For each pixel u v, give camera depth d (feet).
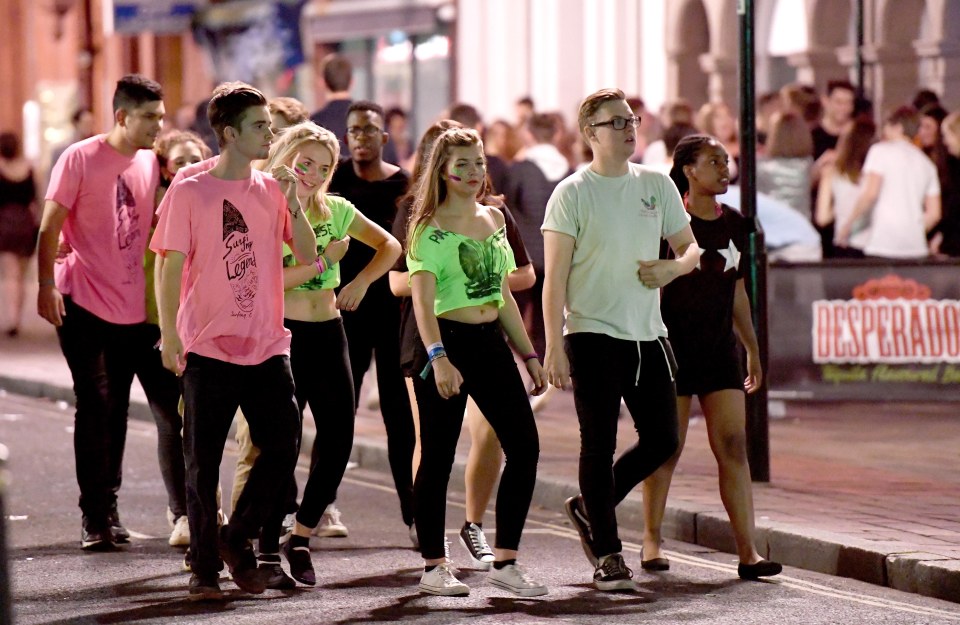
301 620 42.47
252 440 44.04
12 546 52.60
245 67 134.82
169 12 133.18
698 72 127.03
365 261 53.52
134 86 51.37
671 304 47.70
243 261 43.09
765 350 58.95
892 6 116.57
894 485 59.16
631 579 45.98
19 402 92.22
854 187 84.84
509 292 45.96
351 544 53.67
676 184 48.21
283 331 43.98
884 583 47.11
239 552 44.11
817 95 91.04
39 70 234.99
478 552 49.49
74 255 52.03
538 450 44.93
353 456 71.05
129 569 49.08
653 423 45.85
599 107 45.47
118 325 52.03
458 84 151.74
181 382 43.83
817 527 51.06
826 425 74.74
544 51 139.95
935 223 85.05
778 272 77.41
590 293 45.42
